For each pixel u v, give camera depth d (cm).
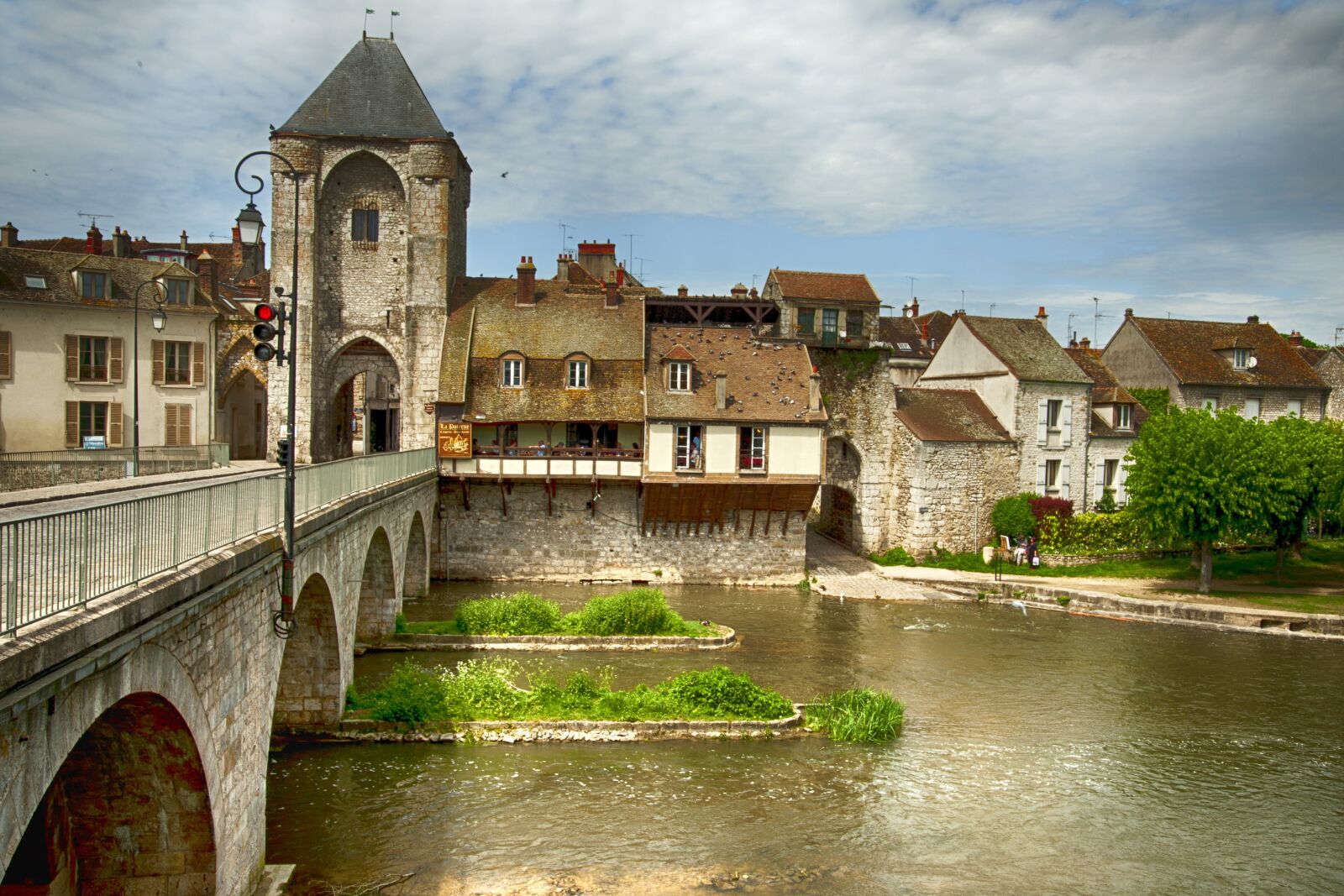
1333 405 5244
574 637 2645
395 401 5488
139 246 5116
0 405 3581
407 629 2634
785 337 3975
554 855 1442
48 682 673
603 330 3781
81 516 773
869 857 1488
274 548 1273
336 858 1396
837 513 4375
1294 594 3538
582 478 3488
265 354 1316
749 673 2455
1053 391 4178
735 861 1454
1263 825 1673
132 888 1068
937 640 2898
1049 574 3834
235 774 1142
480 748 1862
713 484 3478
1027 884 1434
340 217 3769
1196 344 4994
